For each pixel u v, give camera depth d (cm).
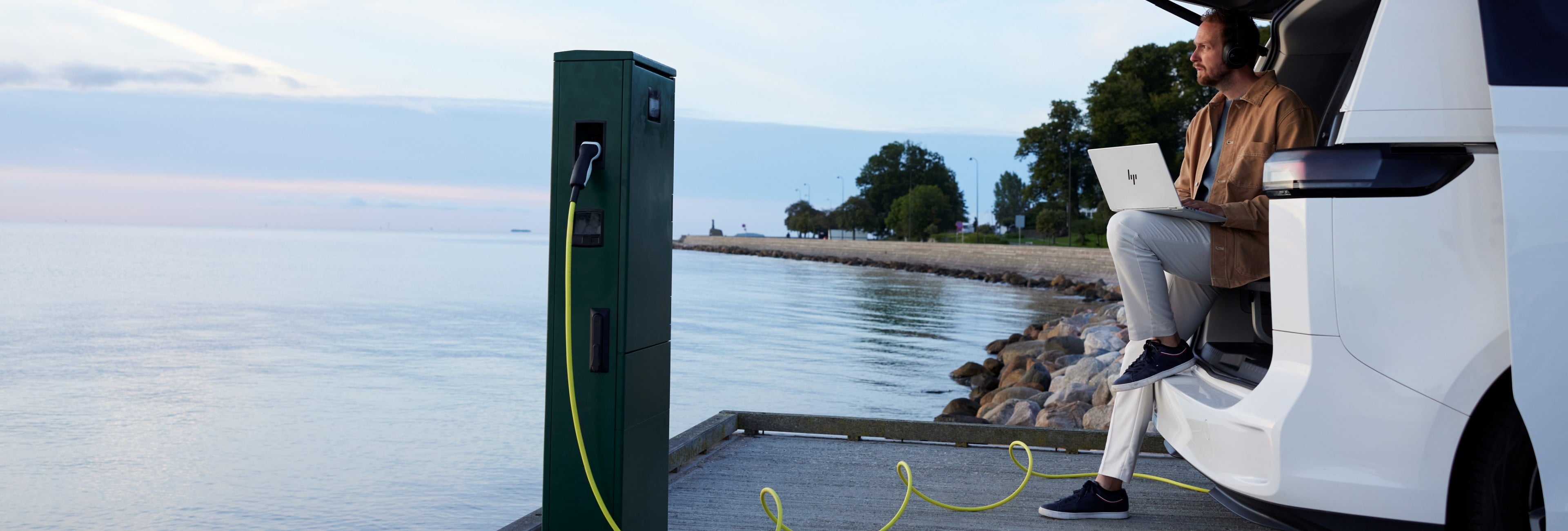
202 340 2725
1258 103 297
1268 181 214
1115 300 3581
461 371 2016
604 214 221
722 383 1677
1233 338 305
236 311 3775
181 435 1373
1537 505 199
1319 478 207
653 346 244
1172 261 282
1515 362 187
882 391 1605
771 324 2861
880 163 13100
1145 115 5559
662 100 243
